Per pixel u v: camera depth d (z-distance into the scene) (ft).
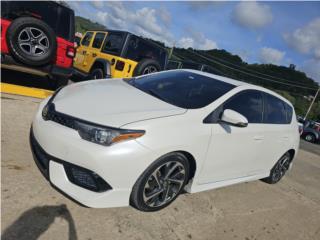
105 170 8.99
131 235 9.41
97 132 9.05
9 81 21.84
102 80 14.30
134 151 9.21
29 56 18.07
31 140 10.60
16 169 10.77
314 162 32.22
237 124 11.28
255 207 14.60
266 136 14.82
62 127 9.48
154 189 10.39
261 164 15.87
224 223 12.07
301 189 19.99
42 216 8.93
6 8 18.26
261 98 15.01
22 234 8.06
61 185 9.34
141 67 26.61
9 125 14.30
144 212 10.74
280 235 12.82
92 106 10.19
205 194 13.91
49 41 18.57
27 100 18.60
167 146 9.86
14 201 9.14
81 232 8.84
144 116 10.02
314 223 15.24
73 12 20.94
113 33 27.81
